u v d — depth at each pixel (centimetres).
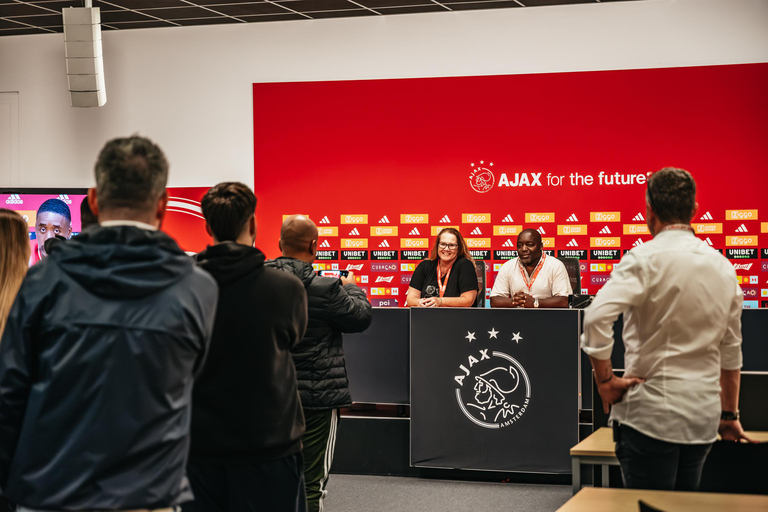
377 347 451
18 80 771
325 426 288
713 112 655
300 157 724
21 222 229
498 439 429
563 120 680
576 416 420
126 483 144
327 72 718
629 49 668
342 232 719
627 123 670
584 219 680
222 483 207
